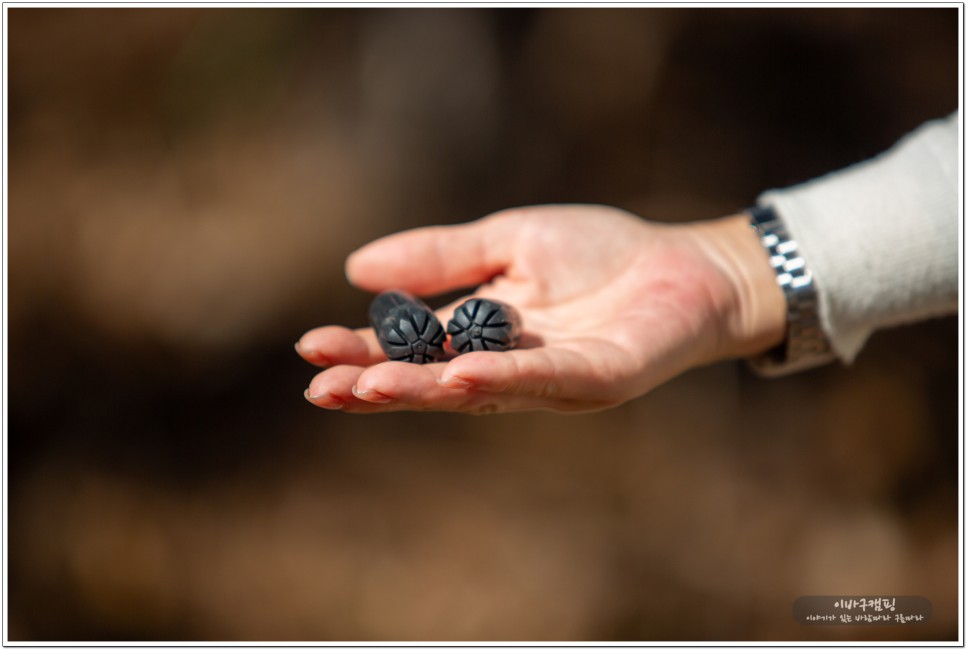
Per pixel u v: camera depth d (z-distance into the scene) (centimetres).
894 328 126
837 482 121
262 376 125
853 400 124
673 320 92
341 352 90
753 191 125
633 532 120
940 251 94
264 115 120
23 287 120
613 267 96
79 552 120
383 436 127
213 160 121
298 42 118
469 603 118
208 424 125
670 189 125
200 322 121
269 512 123
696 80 124
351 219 121
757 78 125
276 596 119
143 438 123
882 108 124
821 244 94
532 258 96
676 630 117
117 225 120
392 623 118
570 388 88
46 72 122
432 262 97
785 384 124
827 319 94
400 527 121
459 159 121
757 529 120
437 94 119
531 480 122
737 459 122
